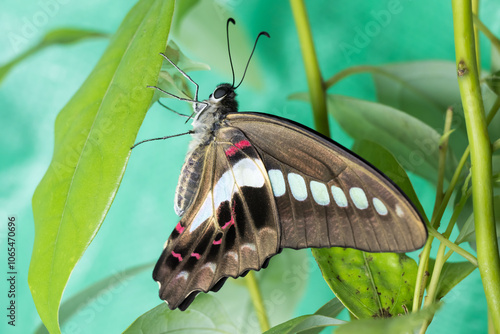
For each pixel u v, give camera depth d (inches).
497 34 15.4
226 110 13.9
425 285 13.4
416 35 15.6
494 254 12.9
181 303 13.8
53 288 12.8
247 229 13.7
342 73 14.4
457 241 13.5
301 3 14.1
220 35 15.3
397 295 13.4
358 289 13.4
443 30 15.5
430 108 14.8
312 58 14.2
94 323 15.8
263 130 13.5
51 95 16.0
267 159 13.5
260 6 15.7
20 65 15.9
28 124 16.0
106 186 12.9
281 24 15.7
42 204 13.0
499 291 12.9
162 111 15.9
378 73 14.7
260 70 15.8
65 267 12.8
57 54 16.0
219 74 15.7
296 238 13.4
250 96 15.9
